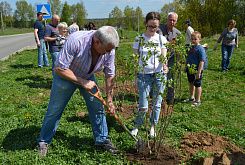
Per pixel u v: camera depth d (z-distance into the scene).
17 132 6.29
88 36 4.86
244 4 37.31
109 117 6.89
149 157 5.30
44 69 14.63
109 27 4.67
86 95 5.34
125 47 25.09
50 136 5.53
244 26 37.91
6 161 5.17
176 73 5.67
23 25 120.88
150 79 5.89
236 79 11.85
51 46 10.66
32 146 5.71
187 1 37.41
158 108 6.04
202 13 36.62
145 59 5.21
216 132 6.60
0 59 20.41
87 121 7.01
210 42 28.52
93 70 5.15
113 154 5.37
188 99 8.83
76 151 5.44
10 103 8.87
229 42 13.29
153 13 5.87
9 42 43.16
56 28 10.67
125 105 8.14
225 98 9.27
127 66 5.39
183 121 7.16
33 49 27.75
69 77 4.89
